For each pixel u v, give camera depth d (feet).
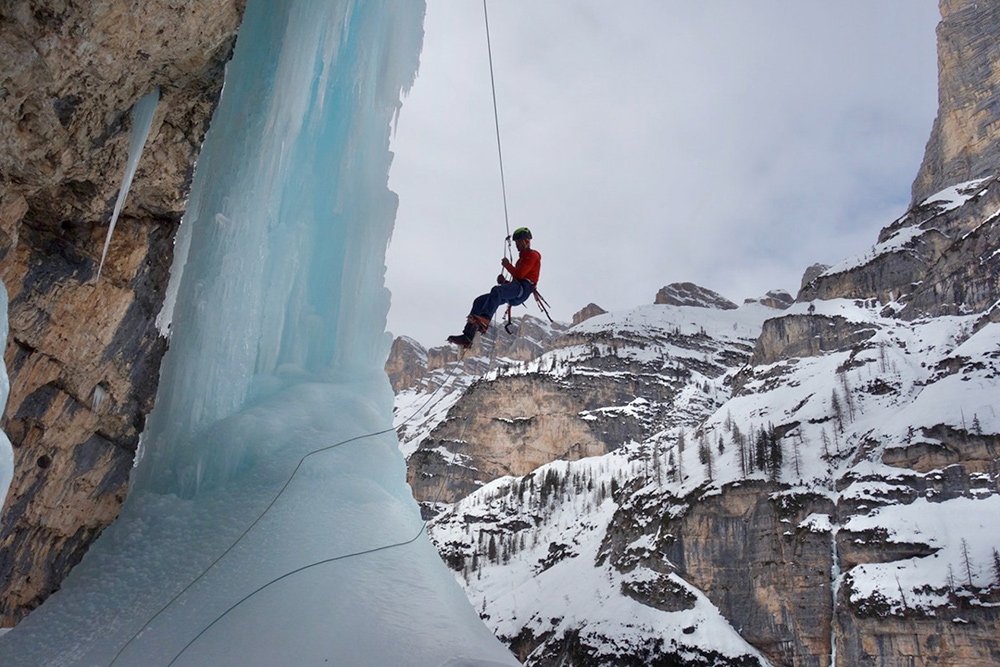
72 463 32.35
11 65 18.80
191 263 25.75
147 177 28.14
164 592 19.76
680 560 225.35
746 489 225.97
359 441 24.94
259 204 25.71
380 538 22.40
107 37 20.42
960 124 467.11
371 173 29.14
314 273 28.09
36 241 25.82
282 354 26.81
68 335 28.68
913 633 170.50
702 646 196.54
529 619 245.65
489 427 507.30
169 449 23.47
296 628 18.67
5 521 30.42
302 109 27.02
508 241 33.12
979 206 382.42
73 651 18.44
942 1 515.09
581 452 460.55
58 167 23.08
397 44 30.25
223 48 25.68
